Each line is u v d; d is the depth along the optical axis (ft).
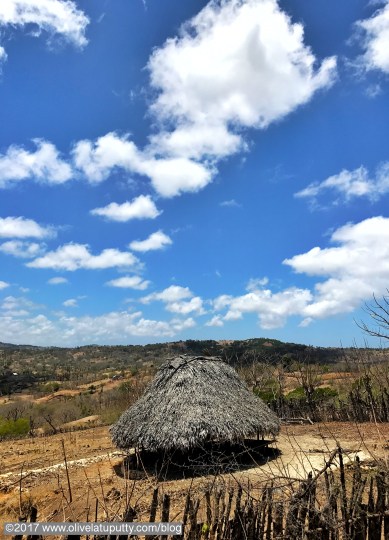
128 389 71.05
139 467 31.37
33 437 57.36
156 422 30.37
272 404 55.57
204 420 29.63
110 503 23.21
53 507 23.88
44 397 141.69
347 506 15.03
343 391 58.65
